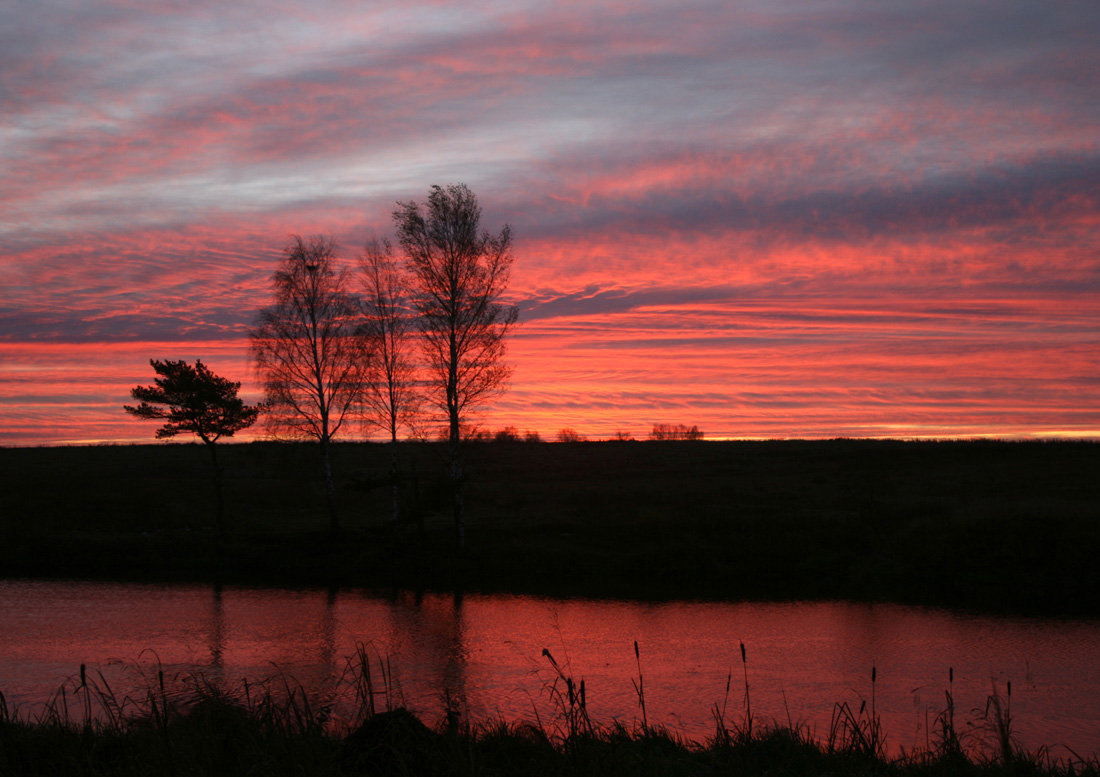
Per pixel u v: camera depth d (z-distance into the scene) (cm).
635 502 4412
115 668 1780
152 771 635
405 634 2241
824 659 1938
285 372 3562
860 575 3019
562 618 2466
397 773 624
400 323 3575
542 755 678
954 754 852
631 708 1494
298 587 2992
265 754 625
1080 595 2691
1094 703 1528
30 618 2447
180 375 3744
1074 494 4228
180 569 3331
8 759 705
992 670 1825
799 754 839
